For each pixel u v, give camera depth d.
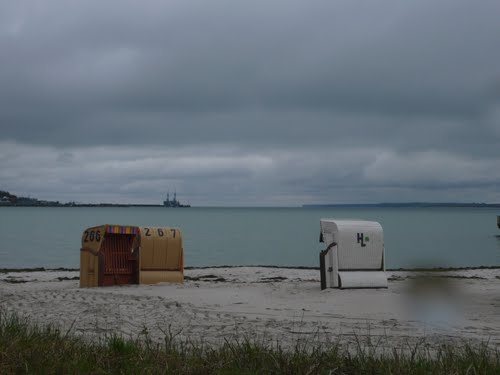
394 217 197.00
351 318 10.97
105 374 5.88
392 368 6.17
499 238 63.53
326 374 6.03
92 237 17.30
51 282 19.73
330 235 15.77
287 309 12.12
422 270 23.19
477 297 13.60
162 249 17.89
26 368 5.75
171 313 10.94
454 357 6.77
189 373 6.06
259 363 6.38
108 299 12.56
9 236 61.97
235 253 43.56
